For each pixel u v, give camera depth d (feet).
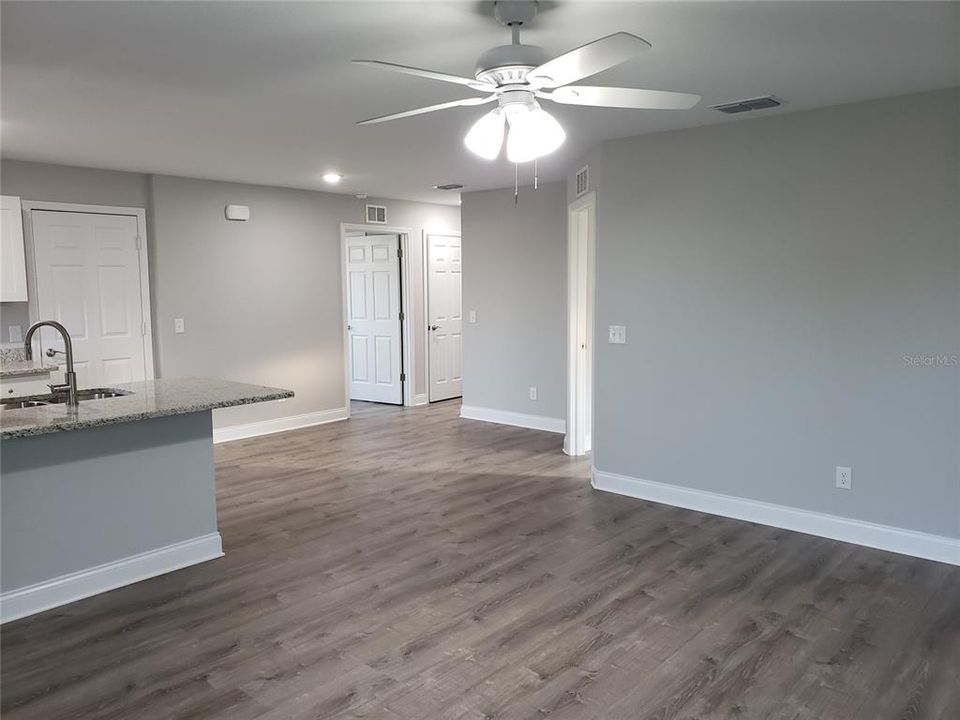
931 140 11.23
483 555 12.11
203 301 20.04
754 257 13.19
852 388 12.30
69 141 14.42
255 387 12.55
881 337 11.94
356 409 25.85
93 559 10.71
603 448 15.80
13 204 15.94
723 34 8.48
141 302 18.80
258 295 21.34
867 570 11.34
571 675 8.43
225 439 20.77
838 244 12.25
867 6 7.61
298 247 22.27
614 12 7.77
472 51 9.05
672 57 9.37
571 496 15.40
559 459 18.52
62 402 12.26
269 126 13.16
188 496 11.78
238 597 10.57
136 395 11.60
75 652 9.02
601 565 11.65
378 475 17.11
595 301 15.70
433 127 13.24
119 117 12.40
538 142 8.02
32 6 7.46
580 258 18.45
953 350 11.30
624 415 15.37
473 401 23.71
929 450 11.64
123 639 9.34
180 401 11.06
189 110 11.94
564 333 20.97
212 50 8.92
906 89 11.06
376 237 26.45
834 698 7.95
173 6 7.50
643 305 14.79
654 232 14.47
